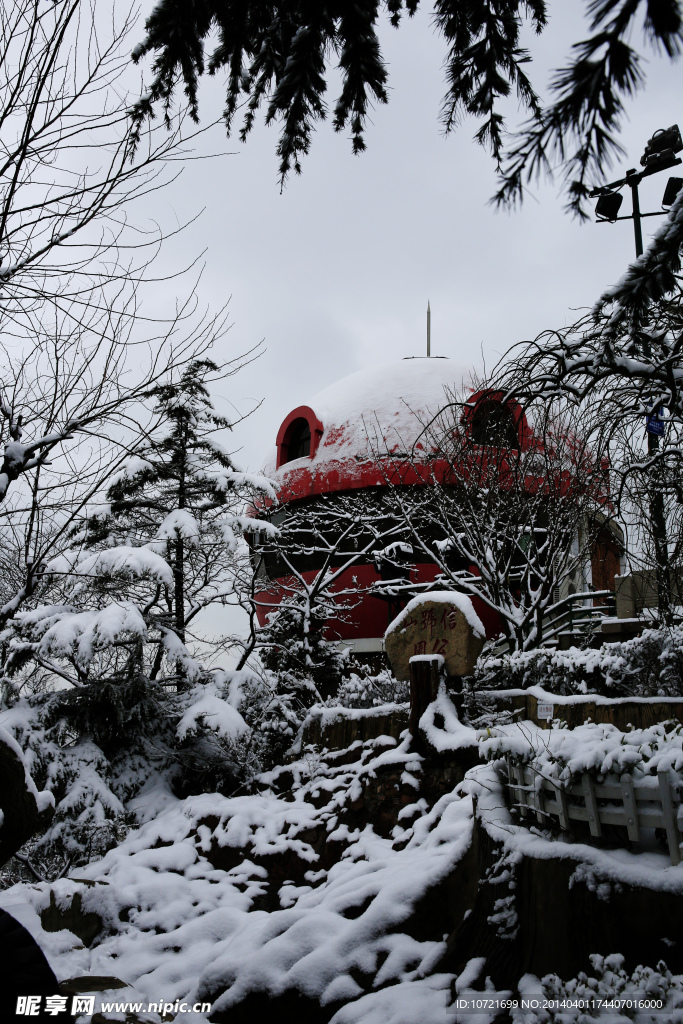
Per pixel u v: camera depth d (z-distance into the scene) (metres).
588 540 11.80
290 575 20.59
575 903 4.06
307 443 22.02
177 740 12.54
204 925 7.78
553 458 10.44
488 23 3.26
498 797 5.22
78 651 11.38
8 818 4.42
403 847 7.99
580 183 2.60
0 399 5.77
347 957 5.38
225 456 14.56
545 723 8.15
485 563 12.05
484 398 6.90
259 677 13.16
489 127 3.55
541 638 12.18
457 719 9.16
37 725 11.66
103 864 9.78
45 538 6.68
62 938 7.39
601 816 4.09
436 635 9.68
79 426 5.73
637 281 3.36
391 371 22.19
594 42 2.24
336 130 3.61
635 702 7.06
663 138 8.70
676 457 7.20
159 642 13.24
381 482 18.41
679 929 3.55
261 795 10.88
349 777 9.81
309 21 3.10
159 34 3.58
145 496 14.12
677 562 8.48
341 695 12.99
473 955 4.75
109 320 5.76
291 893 8.19
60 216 5.02
